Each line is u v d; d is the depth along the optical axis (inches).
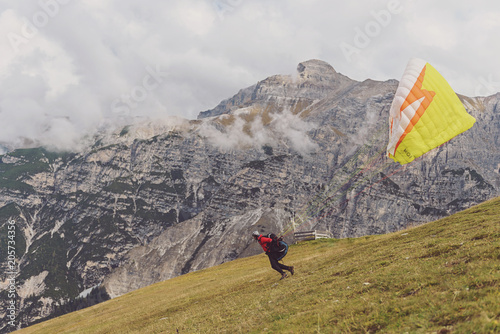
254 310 860.6
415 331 418.6
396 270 771.4
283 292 978.1
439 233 1171.9
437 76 891.4
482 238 821.9
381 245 1353.3
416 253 902.4
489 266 552.1
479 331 356.5
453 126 850.8
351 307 594.9
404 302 525.3
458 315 414.9
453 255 735.1
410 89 886.4
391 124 925.2
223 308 1061.8
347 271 979.9
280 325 631.2
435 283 582.2
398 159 908.6
